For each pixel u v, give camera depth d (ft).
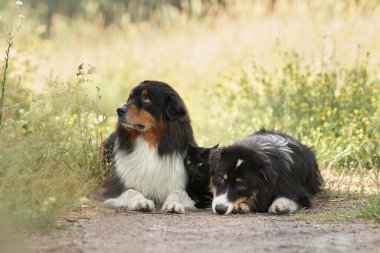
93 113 43.14
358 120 48.06
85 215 31.35
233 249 24.39
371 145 46.14
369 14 84.07
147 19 118.83
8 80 49.57
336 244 25.48
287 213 33.58
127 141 36.17
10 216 25.85
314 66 70.13
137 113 34.81
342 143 46.24
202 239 26.09
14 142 32.68
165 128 35.60
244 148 34.06
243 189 33.47
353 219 30.99
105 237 26.23
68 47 99.04
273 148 36.17
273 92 57.11
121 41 100.37
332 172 44.11
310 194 38.68
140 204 33.50
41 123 36.94
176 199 34.94
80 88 41.29
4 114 36.01
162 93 35.45
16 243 24.32
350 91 53.42
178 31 97.71
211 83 70.95
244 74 61.93
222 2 104.22
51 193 28.71
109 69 86.22
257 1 95.50
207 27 95.30
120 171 36.35
